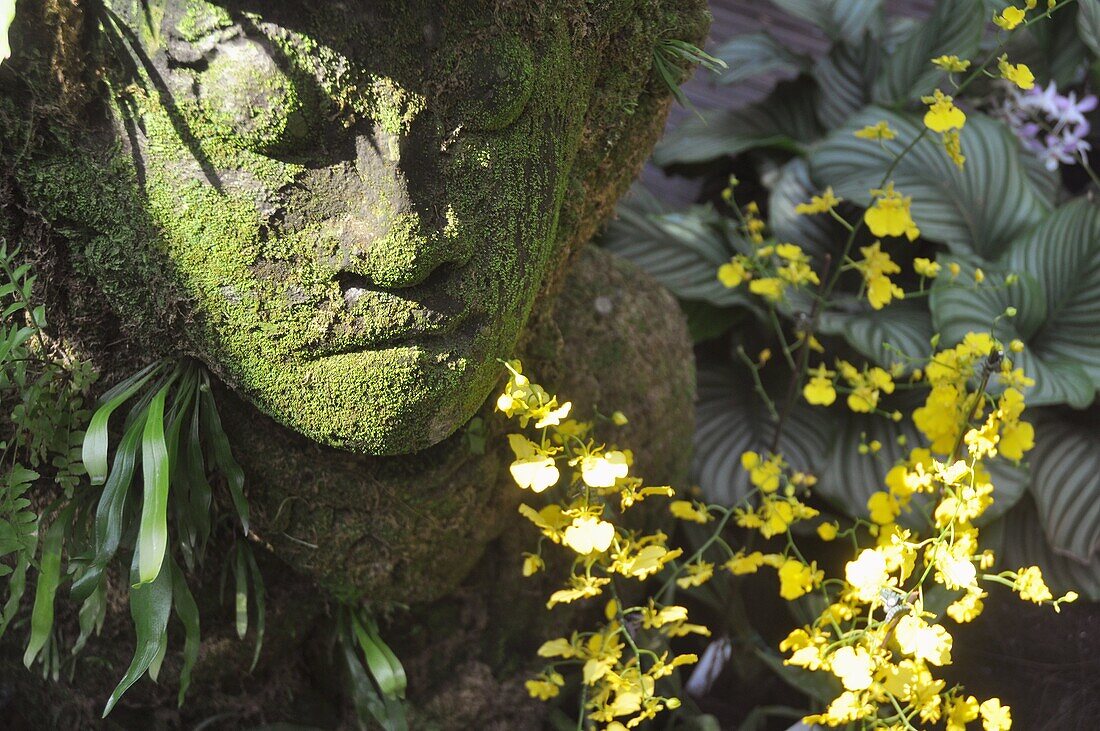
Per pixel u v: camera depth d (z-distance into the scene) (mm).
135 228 993
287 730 1206
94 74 958
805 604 1274
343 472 1112
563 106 1035
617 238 1517
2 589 1158
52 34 948
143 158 973
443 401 1021
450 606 1223
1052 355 1405
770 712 1291
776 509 1141
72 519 1075
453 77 970
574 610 1273
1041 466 1411
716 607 1327
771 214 1606
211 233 979
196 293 1000
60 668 1174
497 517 1191
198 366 1063
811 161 1504
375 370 1004
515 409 1028
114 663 1167
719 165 1899
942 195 1458
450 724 1229
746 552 1272
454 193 986
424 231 977
